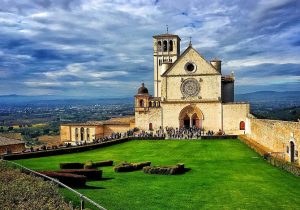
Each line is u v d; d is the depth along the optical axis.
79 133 123.25
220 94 107.69
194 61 109.25
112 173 45.59
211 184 39.06
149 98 118.62
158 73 133.75
